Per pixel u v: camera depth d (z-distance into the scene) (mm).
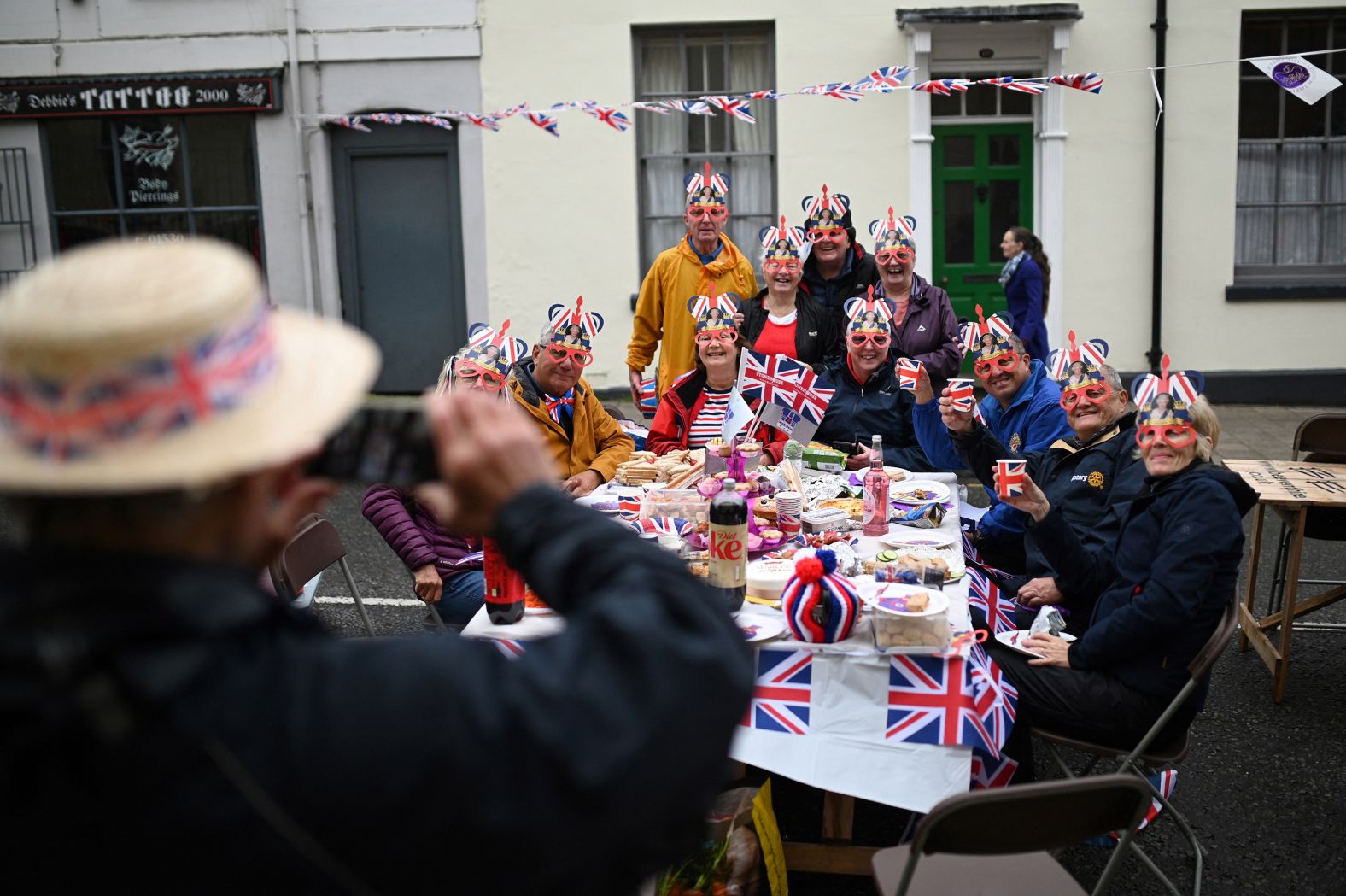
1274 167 9828
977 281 10070
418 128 9938
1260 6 9391
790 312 5910
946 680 2727
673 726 918
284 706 898
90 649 844
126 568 887
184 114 9969
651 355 6973
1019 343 4820
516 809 893
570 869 908
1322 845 3426
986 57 9680
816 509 4043
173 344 856
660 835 934
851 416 5324
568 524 1027
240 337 913
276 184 10039
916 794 2695
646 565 1008
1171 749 3123
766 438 5078
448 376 4336
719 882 2738
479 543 4039
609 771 897
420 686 919
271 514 1009
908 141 9703
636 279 10031
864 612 2904
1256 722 4234
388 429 1063
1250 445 8367
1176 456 3217
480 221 10008
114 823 855
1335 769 3869
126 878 867
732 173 10016
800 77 9688
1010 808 2123
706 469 4355
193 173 10125
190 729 858
